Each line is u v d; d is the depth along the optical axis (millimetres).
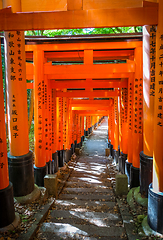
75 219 4402
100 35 5984
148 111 4844
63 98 11461
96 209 5020
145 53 5043
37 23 3637
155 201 3514
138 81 6250
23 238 3461
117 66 6340
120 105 9305
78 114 16484
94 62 9102
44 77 6695
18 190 4836
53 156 8539
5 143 3725
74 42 6285
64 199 5781
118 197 5488
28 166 4949
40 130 6637
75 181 8062
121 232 3871
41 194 5242
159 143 3549
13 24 3658
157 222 3496
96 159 13391
